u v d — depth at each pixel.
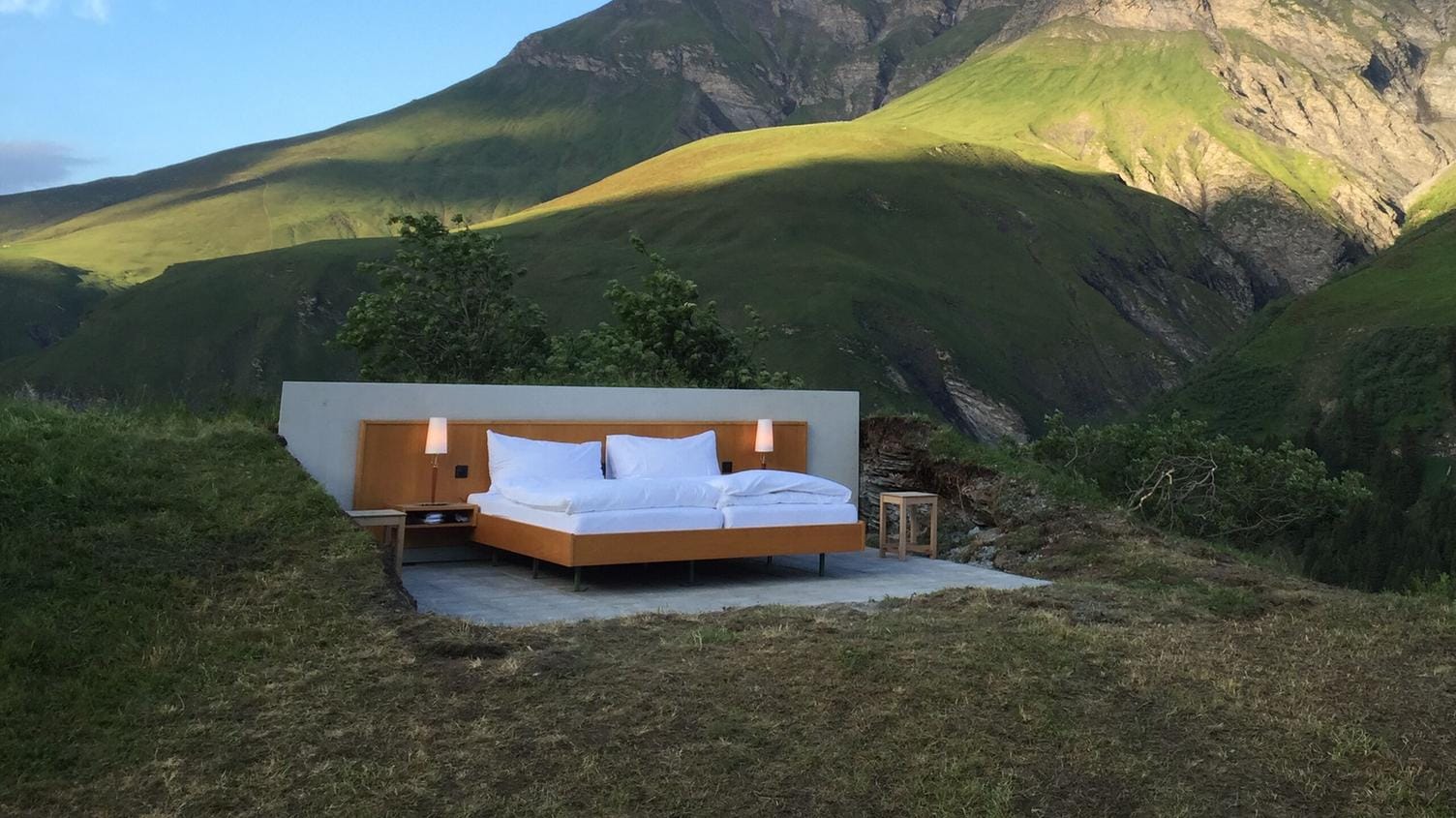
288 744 3.83
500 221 136.75
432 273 20.53
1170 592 6.73
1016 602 6.21
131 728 3.89
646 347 18.11
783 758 3.92
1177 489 18.28
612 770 3.77
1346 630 5.82
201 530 5.61
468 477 8.16
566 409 8.60
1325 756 4.19
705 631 5.20
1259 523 21.47
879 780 3.81
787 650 4.95
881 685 4.55
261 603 4.97
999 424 91.94
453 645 4.71
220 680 4.28
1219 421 90.25
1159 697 4.65
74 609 4.61
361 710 4.11
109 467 6.07
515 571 7.70
